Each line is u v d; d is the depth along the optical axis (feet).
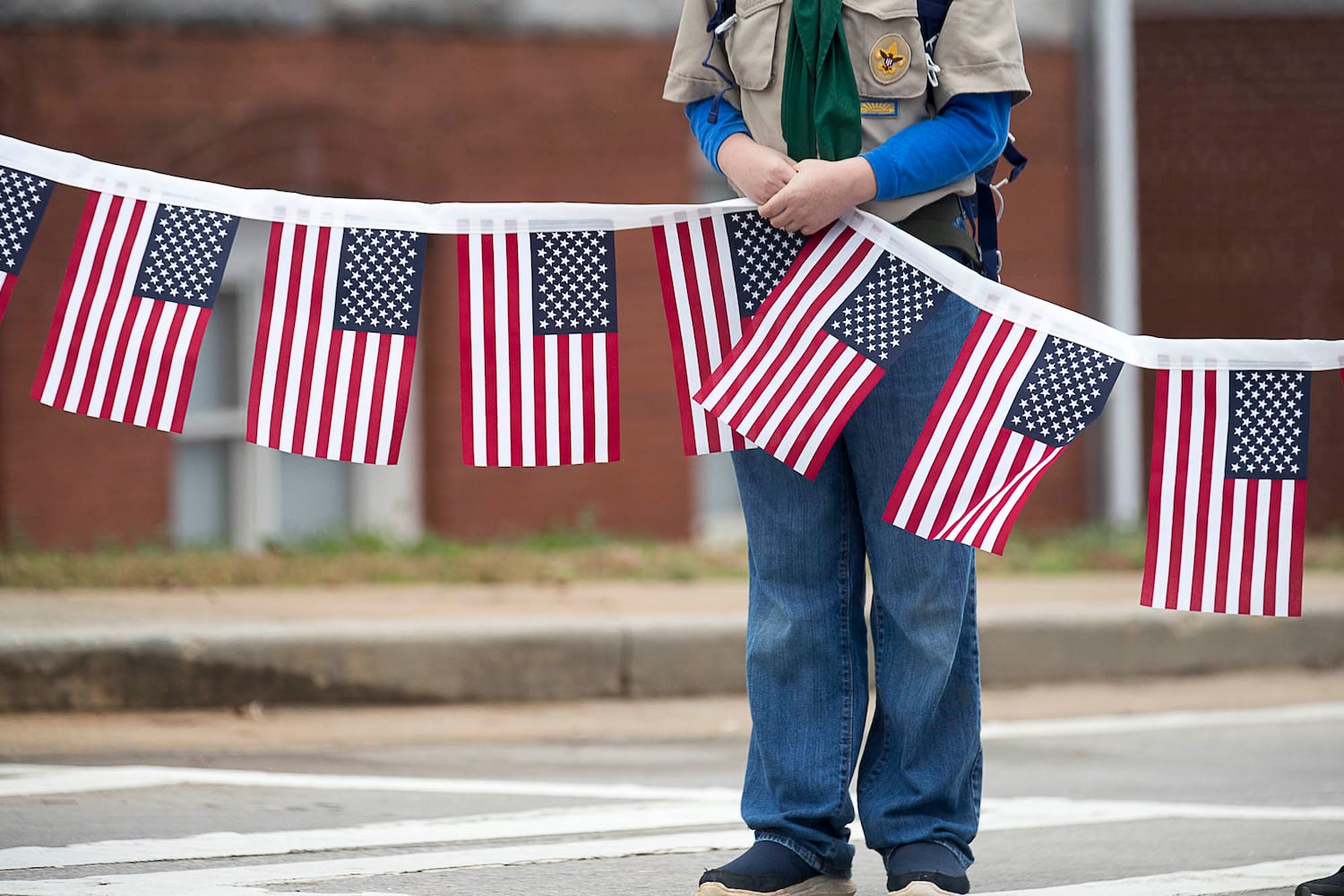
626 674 68.90
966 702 34.04
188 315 35.12
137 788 48.21
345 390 35.17
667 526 118.83
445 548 97.04
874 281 33.47
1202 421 34.55
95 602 70.74
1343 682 76.59
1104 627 75.72
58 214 108.47
